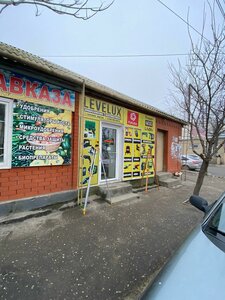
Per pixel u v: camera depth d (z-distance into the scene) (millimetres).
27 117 4328
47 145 4715
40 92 4531
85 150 5676
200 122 6023
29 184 4465
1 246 3121
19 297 2145
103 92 5652
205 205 2537
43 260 2809
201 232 1858
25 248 3090
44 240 3357
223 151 26844
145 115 8008
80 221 4223
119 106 6762
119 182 6797
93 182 5988
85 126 5645
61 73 4477
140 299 1328
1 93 3910
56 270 2609
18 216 4074
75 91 5312
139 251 3152
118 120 6738
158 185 8258
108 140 6570
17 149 4191
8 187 4133
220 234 1811
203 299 1160
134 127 7441
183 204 5859
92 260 2861
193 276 1338
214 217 2025
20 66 4082
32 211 4410
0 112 4016
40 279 2434
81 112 5469
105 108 6238
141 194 6805
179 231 3977
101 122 6160
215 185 9594
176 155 10594
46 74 4531
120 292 2283
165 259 2953
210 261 1467
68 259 2859
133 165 7449
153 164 8531
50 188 4863
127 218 4523
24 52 4773
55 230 3746
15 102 4129
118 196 5969
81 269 2650
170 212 5094
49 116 4730
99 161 6148
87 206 5164
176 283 1298
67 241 3361
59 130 4953
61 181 5094
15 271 2553
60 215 4496
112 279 2488
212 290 1216
